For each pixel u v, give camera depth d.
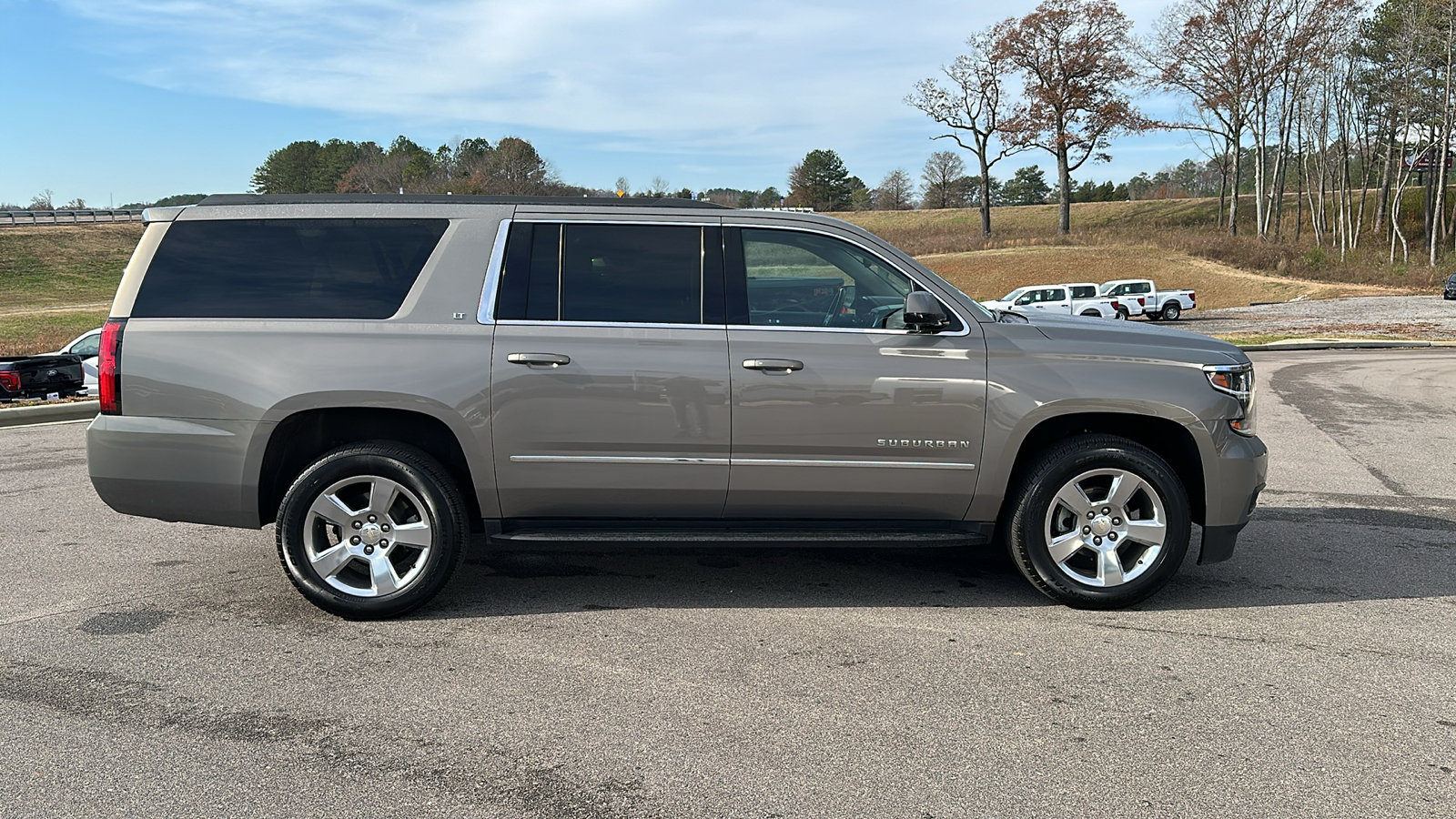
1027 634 4.20
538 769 2.98
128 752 3.08
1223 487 4.45
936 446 4.36
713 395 4.28
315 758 3.05
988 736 3.21
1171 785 2.89
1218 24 68.62
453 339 4.25
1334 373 17.59
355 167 110.12
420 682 3.66
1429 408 12.39
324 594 4.31
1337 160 77.50
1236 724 3.31
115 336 4.25
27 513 6.43
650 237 4.41
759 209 4.50
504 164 93.56
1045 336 4.45
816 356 4.30
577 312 4.32
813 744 3.15
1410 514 6.51
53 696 3.51
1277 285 52.81
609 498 4.39
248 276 4.32
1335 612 4.50
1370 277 54.91
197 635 4.15
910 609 4.54
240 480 4.24
